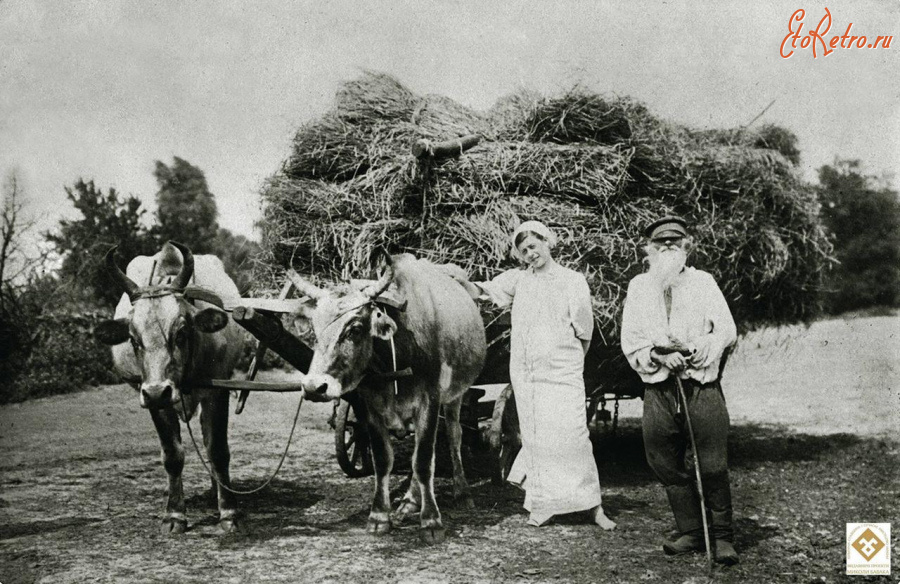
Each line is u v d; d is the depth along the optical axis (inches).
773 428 350.3
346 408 234.2
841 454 285.6
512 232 196.7
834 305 676.7
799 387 475.5
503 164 205.2
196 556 168.7
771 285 257.9
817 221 266.5
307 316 171.6
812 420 370.3
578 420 184.9
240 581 151.6
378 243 202.7
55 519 203.6
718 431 159.3
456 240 205.6
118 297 686.5
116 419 415.5
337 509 212.8
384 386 182.7
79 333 555.8
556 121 219.9
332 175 232.4
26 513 210.7
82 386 539.2
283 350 189.9
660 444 164.7
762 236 240.1
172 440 186.4
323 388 159.5
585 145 214.2
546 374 186.1
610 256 198.4
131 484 250.4
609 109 220.4
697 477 155.0
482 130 224.4
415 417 184.1
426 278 191.0
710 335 161.2
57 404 473.7
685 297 167.5
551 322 186.2
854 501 214.1
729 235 229.0
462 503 209.3
